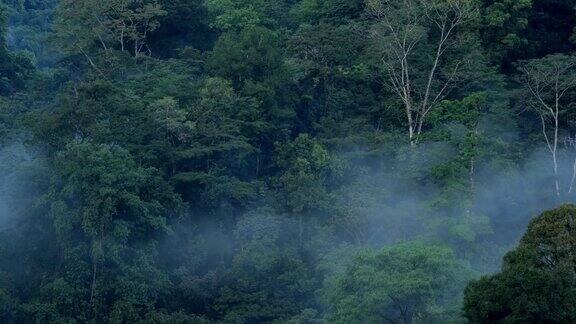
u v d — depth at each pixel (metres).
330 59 126.12
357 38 129.00
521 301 65.75
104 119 108.50
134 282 97.31
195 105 115.06
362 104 126.00
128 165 100.94
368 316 74.81
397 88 120.50
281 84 119.75
